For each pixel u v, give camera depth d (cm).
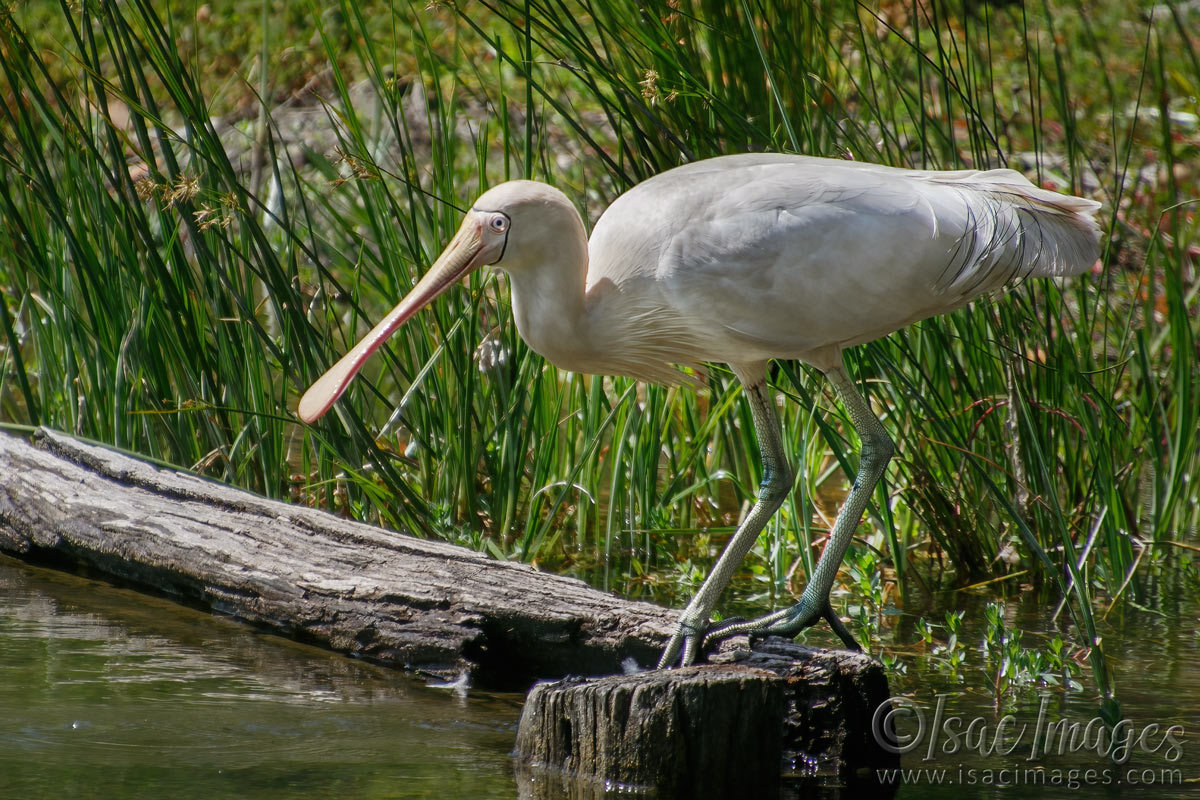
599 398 1067
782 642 750
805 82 954
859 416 816
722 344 816
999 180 807
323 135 1673
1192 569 1052
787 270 784
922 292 796
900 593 992
